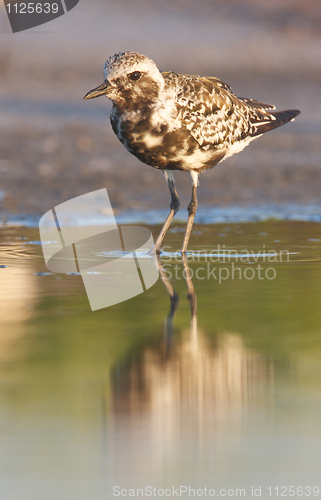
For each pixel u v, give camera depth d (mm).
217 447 5004
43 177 17906
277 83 37281
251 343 7059
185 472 4699
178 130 10258
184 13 50344
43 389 5926
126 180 17969
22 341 7117
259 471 4688
